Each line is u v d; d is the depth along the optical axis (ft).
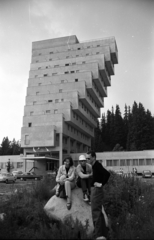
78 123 219.41
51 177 42.09
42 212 23.86
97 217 19.89
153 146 259.80
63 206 23.57
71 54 247.91
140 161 190.49
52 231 19.01
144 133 263.49
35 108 206.80
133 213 25.73
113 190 29.19
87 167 24.80
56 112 200.54
